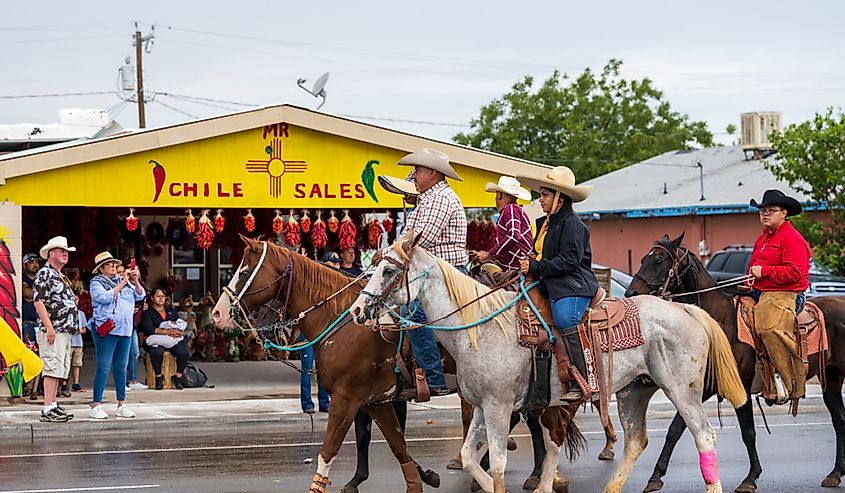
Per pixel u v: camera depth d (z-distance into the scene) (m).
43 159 17.23
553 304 9.31
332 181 18.64
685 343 9.74
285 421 15.82
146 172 17.91
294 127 18.50
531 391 9.30
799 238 11.05
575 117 64.56
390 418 10.24
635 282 11.41
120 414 15.51
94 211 22.22
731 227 40.91
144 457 12.86
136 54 46.97
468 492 10.85
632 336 9.55
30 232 21.98
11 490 10.81
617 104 66.62
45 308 15.02
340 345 9.89
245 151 18.31
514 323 9.22
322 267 10.38
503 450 9.18
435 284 9.15
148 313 19.08
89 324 16.02
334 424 9.86
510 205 10.87
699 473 11.76
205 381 19.27
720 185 44.00
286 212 22.17
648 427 15.66
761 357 11.05
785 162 32.31
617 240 46.16
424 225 9.87
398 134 18.67
